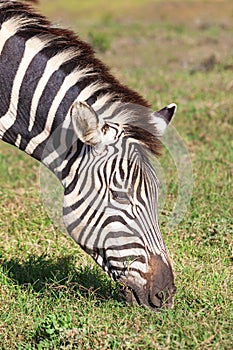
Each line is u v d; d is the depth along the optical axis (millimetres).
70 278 10477
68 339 8930
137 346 8500
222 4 60969
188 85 25922
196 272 10859
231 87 24844
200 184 15484
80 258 11898
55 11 63250
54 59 9273
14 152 19594
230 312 9375
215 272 10867
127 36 43156
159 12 59594
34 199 15234
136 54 35906
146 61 33562
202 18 53031
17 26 9523
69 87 9102
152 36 42844
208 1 62344
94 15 60531
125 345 8555
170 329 8727
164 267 8547
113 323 9102
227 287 10305
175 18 55344
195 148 18688
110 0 66625
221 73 27891
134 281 8594
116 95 8797
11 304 10164
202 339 8625
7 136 9820
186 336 8570
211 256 11844
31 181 16875
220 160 17438
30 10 9711
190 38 40781
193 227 13141
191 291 10125
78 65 9172
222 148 18422
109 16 56406
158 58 34375
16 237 13125
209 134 19750
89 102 8914
